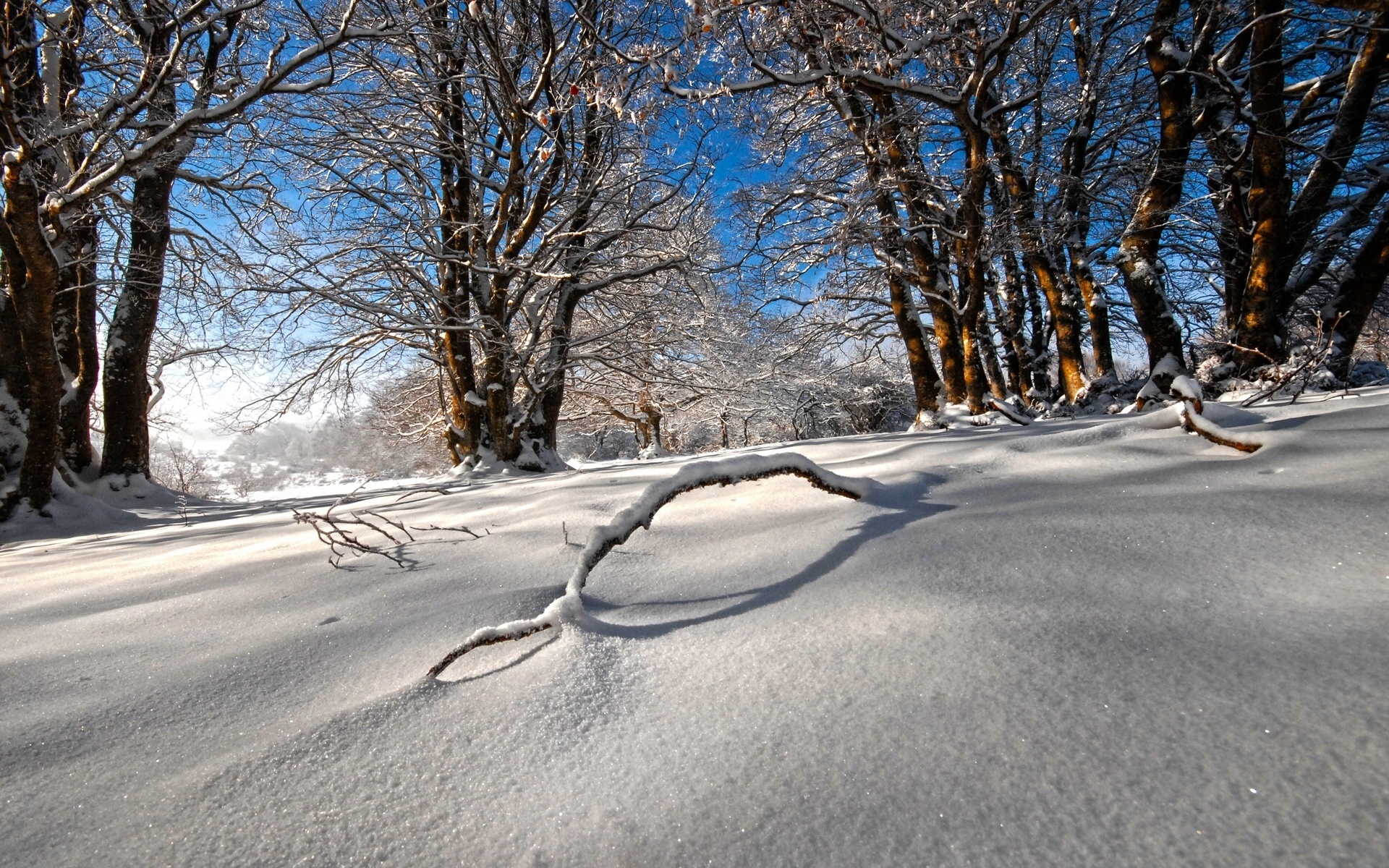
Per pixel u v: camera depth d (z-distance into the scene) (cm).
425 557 228
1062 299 1133
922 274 905
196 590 218
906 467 267
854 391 2328
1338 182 790
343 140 933
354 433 2477
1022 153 1124
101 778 96
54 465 621
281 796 87
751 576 159
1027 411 1099
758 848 69
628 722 97
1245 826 62
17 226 533
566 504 307
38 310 576
